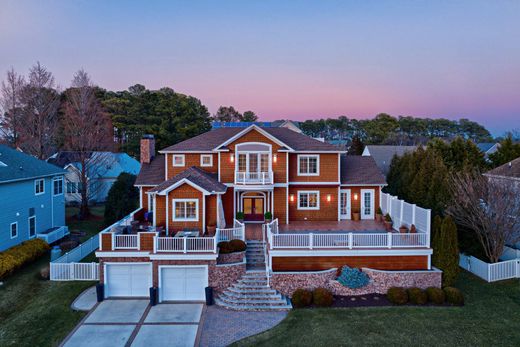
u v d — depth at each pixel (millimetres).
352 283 16859
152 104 64062
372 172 26984
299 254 17672
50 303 16750
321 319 14852
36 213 26469
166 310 16312
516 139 54750
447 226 17500
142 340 13539
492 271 18859
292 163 25312
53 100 42656
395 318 14797
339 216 25734
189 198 20766
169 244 17438
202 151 25047
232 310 16219
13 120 40281
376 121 105500
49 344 13266
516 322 14352
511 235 20891
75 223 32719
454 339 13086
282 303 16406
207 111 78812
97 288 17203
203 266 17344
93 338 13703
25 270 21109
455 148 33906
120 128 60250
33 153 37875
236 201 25016
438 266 17609
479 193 20609
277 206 24891
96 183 40812
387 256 17891
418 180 25234
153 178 25609
